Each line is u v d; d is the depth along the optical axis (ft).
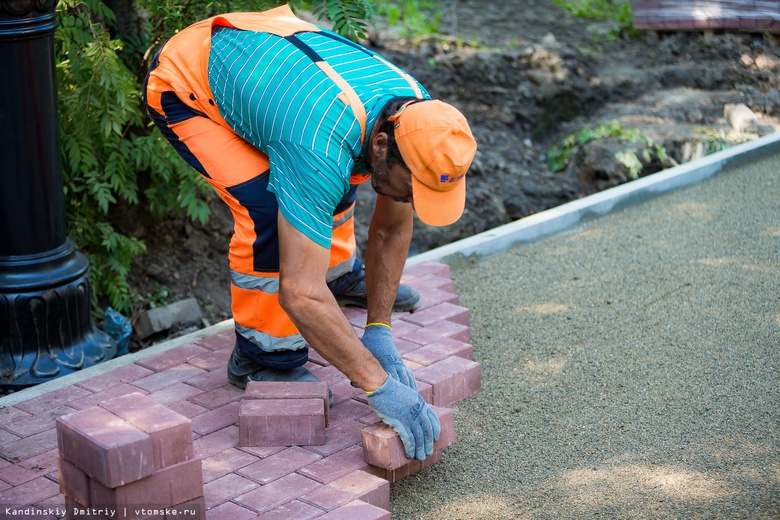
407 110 8.26
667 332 12.76
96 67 13.52
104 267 16.14
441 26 28.66
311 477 9.08
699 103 24.49
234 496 8.75
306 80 8.61
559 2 31.71
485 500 9.27
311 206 8.29
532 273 15.10
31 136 12.01
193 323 16.24
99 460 7.14
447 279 13.96
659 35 27.84
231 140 9.73
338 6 13.76
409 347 11.66
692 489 9.26
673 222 16.83
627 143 21.97
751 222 16.53
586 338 12.74
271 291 9.96
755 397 10.98
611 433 10.39
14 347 12.73
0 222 12.30
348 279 12.63
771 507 8.89
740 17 26.04
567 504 9.12
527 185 21.75
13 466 9.42
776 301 13.48
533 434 10.44
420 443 9.15
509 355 12.36
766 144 19.86
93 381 11.23
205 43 9.72
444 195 8.36
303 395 9.92
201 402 10.65
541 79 24.94
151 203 16.53
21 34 11.44
